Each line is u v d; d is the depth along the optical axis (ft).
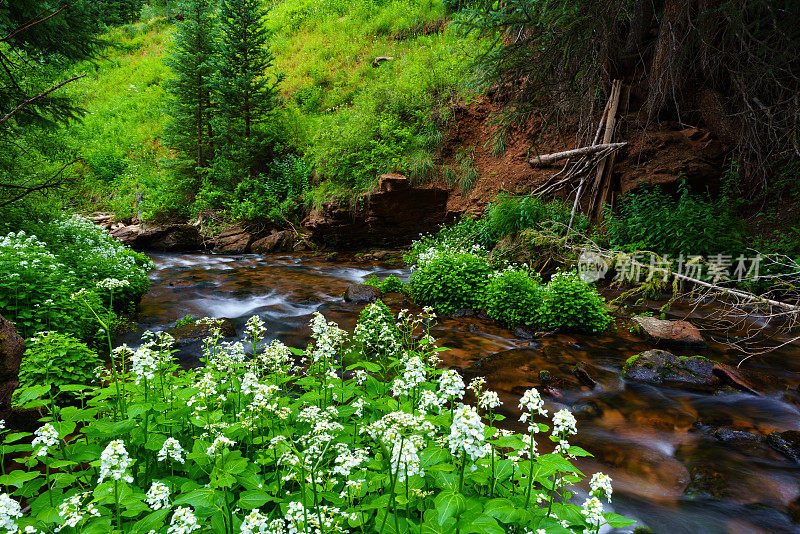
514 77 37.29
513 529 7.06
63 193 33.86
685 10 35.78
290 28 93.86
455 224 48.44
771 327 26.73
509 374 19.88
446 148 53.01
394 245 53.21
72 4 25.86
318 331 12.43
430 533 6.43
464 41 61.41
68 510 6.39
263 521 6.10
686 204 35.68
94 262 26.89
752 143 37.55
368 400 10.42
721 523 11.02
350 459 7.13
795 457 13.75
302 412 8.53
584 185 42.47
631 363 20.45
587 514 6.96
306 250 56.80
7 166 29.48
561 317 25.79
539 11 30.63
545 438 14.78
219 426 9.09
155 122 88.07
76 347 16.22
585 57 35.35
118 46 32.35
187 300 32.48
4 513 6.39
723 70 38.73
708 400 17.84
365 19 86.38
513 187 46.73
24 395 9.27
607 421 16.15
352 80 73.56
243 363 11.98
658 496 12.07
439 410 9.79
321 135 61.21
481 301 28.94
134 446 9.12
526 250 36.96
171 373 12.19
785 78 35.99
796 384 19.19
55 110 29.45
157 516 6.63
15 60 29.76
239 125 62.08
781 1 30.25
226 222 62.08
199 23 62.64
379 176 51.39
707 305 30.94
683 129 40.93
